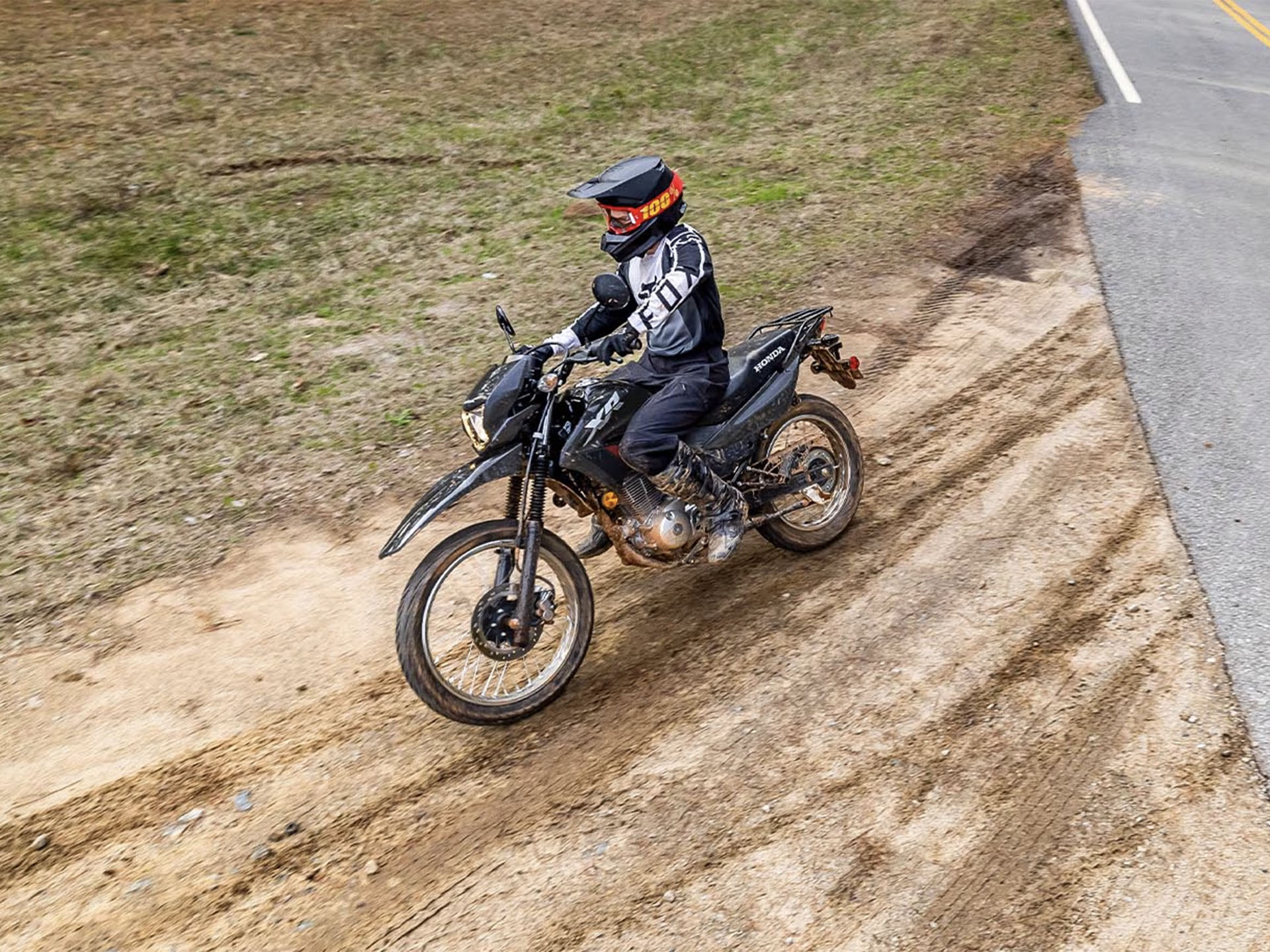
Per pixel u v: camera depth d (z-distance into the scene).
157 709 4.45
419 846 3.85
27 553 5.34
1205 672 4.37
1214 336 7.08
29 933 3.58
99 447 6.21
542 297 7.84
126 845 3.88
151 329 7.58
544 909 3.59
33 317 7.73
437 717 4.43
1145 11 16.84
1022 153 10.59
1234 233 8.73
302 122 11.47
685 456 4.43
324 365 7.04
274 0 16.03
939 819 3.82
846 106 12.11
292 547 5.39
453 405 6.53
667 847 3.79
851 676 4.50
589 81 13.03
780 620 4.84
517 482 4.34
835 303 7.62
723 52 14.16
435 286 8.10
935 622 4.76
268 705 4.48
